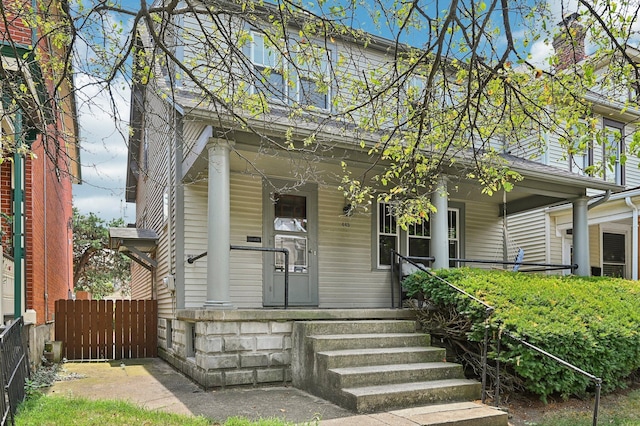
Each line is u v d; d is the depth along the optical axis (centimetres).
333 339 596
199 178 827
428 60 511
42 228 998
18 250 673
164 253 982
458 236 1099
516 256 1262
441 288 662
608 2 388
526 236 1382
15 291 667
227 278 665
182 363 773
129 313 1052
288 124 662
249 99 504
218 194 670
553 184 966
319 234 935
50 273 1144
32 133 670
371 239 985
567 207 1278
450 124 513
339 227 957
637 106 455
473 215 1126
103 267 2597
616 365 595
